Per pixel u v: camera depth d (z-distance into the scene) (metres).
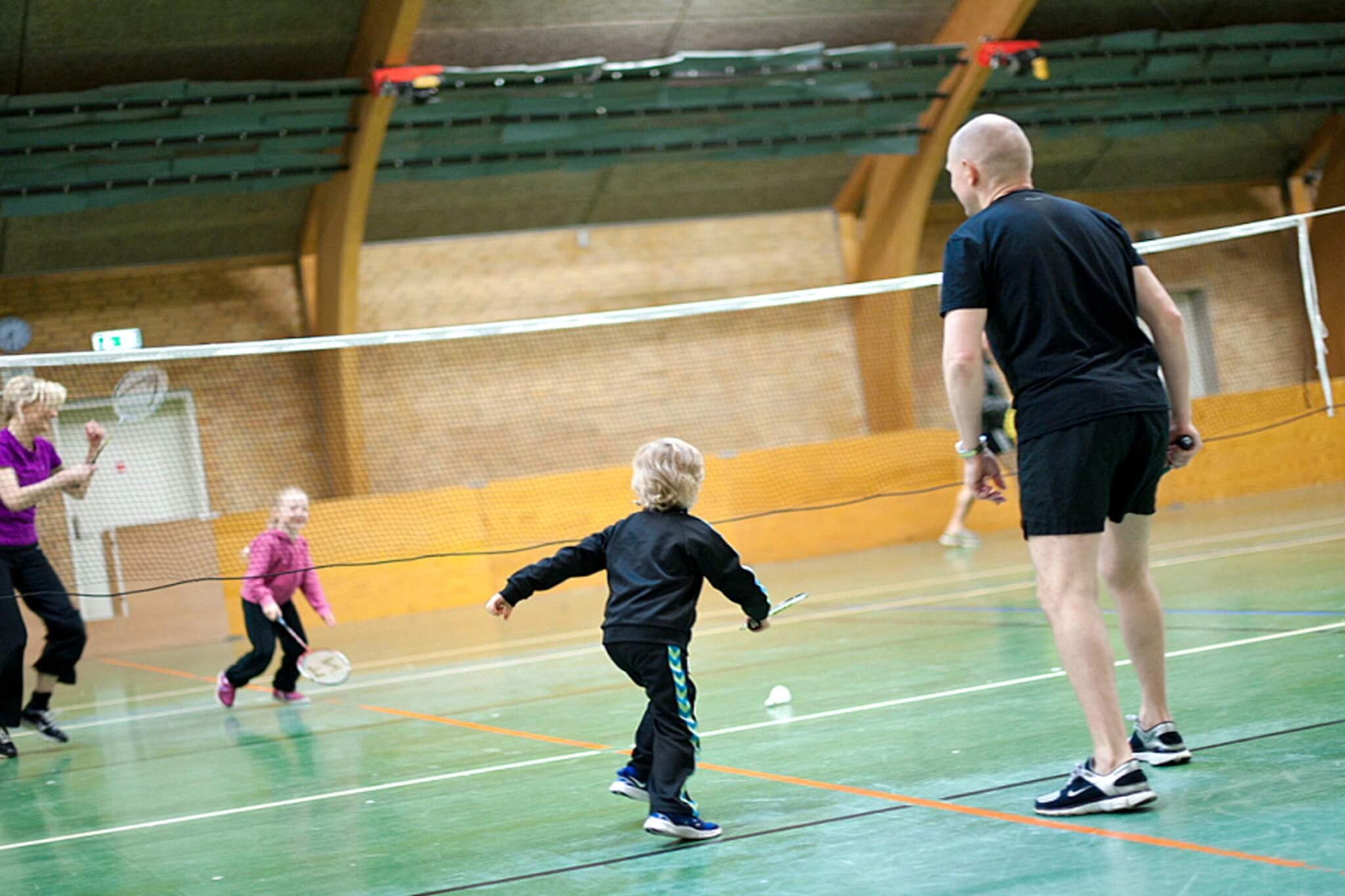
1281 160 21.81
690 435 19.19
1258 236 21.86
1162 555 10.99
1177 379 3.79
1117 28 18.27
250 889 3.62
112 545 14.04
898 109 17.67
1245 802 3.38
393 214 17.64
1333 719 4.23
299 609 14.88
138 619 13.97
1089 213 3.69
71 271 16.80
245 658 7.96
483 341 18.45
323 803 4.79
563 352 18.81
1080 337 3.53
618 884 3.30
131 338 12.23
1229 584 8.40
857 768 4.39
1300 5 18.75
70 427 16.30
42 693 6.98
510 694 7.41
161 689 9.85
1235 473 17.31
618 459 18.81
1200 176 21.56
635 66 15.94
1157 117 19.27
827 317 20.02
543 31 15.79
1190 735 4.28
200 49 14.70
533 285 18.77
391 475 17.80
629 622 3.74
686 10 16.09
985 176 3.79
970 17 17.05
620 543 3.88
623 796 3.90
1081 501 3.48
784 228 20.00
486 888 3.39
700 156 17.69
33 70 14.25
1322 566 8.59
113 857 4.21
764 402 19.59
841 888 3.05
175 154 15.23
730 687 6.71
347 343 8.09
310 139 15.55
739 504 16.36
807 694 6.19
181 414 16.92
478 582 15.37
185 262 17.28
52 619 6.88
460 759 5.47
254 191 16.02
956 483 16.08
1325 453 17.72
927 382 19.98
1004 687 5.66
